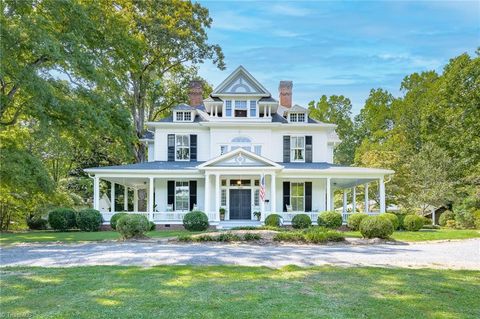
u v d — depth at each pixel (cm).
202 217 2342
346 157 6041
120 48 2303
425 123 3819
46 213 2900
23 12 1852
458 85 3516
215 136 2838
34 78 1794
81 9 2019
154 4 3306
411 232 2256
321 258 1233
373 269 1023
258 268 1027
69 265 1088
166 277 898
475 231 2378
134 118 3581
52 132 2014
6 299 716
